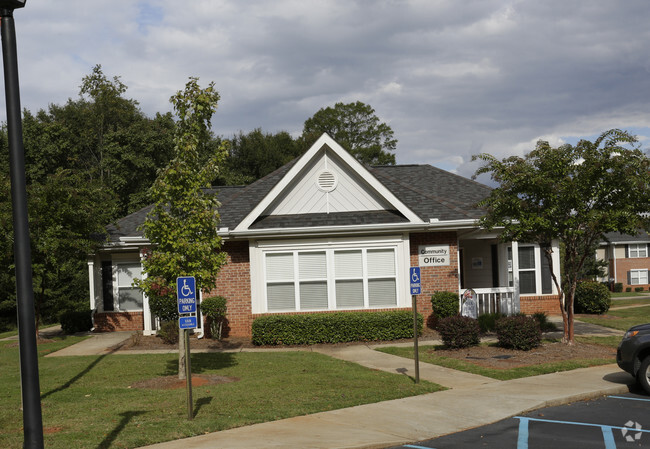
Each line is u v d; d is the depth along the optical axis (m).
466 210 20.98
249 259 19.05
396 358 14.79
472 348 15.66
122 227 21.58
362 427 8.62
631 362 10.95
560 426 8.76
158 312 18.50
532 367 13.17
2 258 17.94
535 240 15.95
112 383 12.13
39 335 20.47
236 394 10.72
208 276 11.69
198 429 8.34
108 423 8.73
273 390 11.07
